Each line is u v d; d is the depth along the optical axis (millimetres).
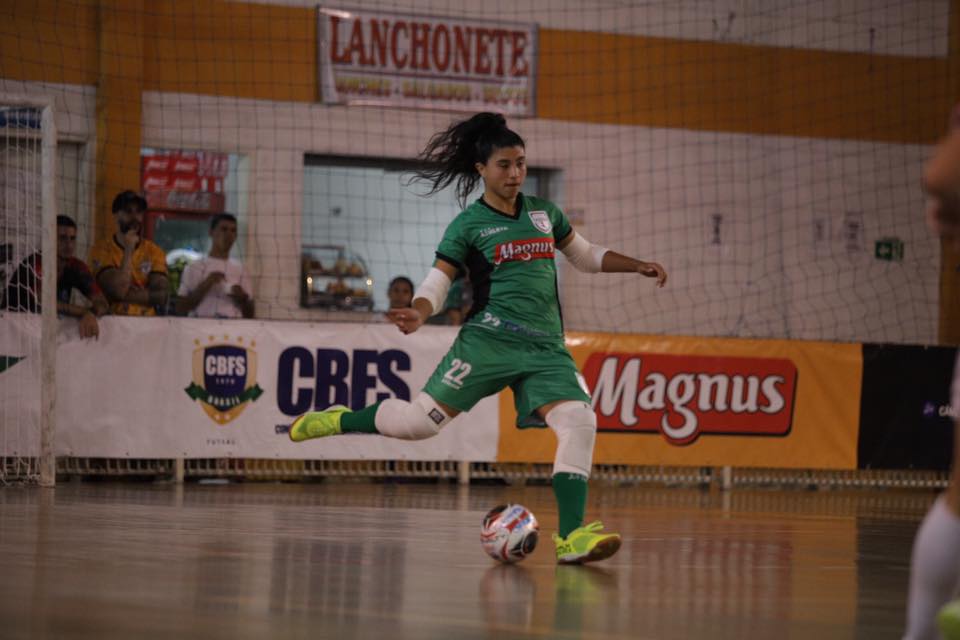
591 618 13148
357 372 37812
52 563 16266
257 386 37062
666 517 28938
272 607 13102
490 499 33375
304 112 47094
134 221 39375
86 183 44344
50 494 30656
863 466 41656
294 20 46906
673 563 18984
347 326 37781
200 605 13055
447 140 19641
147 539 19891
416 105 48375
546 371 18859
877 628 13133
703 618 13445
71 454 35312
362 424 19531
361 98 47688
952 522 9758
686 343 40312
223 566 16594
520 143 18906
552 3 49969
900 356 42031
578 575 17000
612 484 42344
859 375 41656
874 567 19281
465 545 20750
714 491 41094
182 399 36438
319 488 36625
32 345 34312
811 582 17062
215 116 46031
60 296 36562
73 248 37844
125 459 36812
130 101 44531
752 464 40844
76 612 12320
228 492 33531
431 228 49500
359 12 47625
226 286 41344
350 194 48438
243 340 36969
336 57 47375
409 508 29234
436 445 38531
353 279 48312
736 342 40750
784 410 41125
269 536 21203
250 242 46469
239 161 46812
